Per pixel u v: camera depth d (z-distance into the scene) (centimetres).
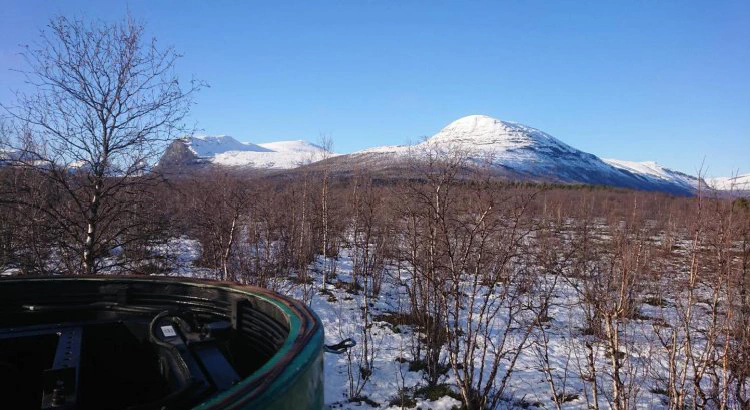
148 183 989
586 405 755
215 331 246
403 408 730
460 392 771
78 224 945
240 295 270
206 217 1154
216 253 1212
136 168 971
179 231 1191
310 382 163
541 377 851
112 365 277
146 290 301
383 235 1340
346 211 1605
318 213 1592
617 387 643
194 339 229
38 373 255
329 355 941
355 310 1215
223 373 196
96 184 942
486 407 739
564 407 751
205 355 212
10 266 1060
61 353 229
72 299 300
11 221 981
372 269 1369
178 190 1097
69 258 1000
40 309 290
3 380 246
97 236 970
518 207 767
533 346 940
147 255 1095
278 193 1588
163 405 169
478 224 724
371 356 905
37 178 979
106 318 294
